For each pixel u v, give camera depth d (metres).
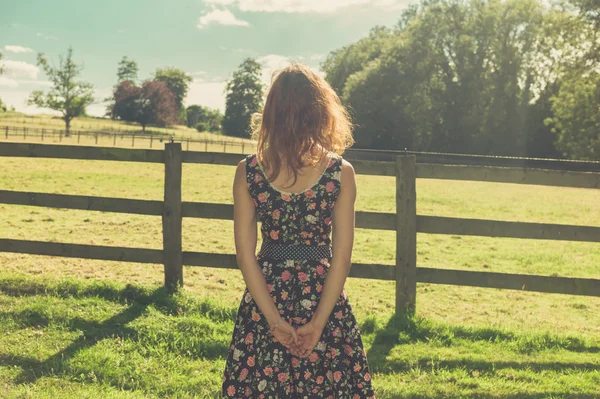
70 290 5.90
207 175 28.39
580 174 5.71
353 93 58.75
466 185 30.50
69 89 74.56
